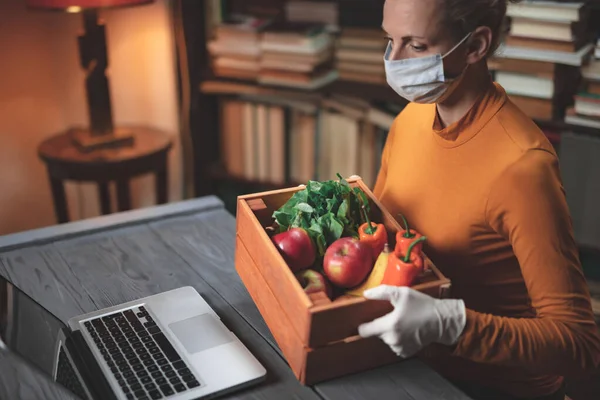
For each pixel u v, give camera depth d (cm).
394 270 111
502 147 125
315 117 273
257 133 286
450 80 125
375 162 267
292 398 109
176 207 171
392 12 122
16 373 114
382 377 114
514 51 219
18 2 278
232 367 112
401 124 151
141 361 113
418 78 124
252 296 133
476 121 129
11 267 145
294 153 285
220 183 316
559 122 222
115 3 241
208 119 299
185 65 293
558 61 212
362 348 112
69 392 108
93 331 120
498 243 131
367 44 259
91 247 154
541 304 120
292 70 266
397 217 145
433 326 109
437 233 136
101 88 265
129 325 122
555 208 119
